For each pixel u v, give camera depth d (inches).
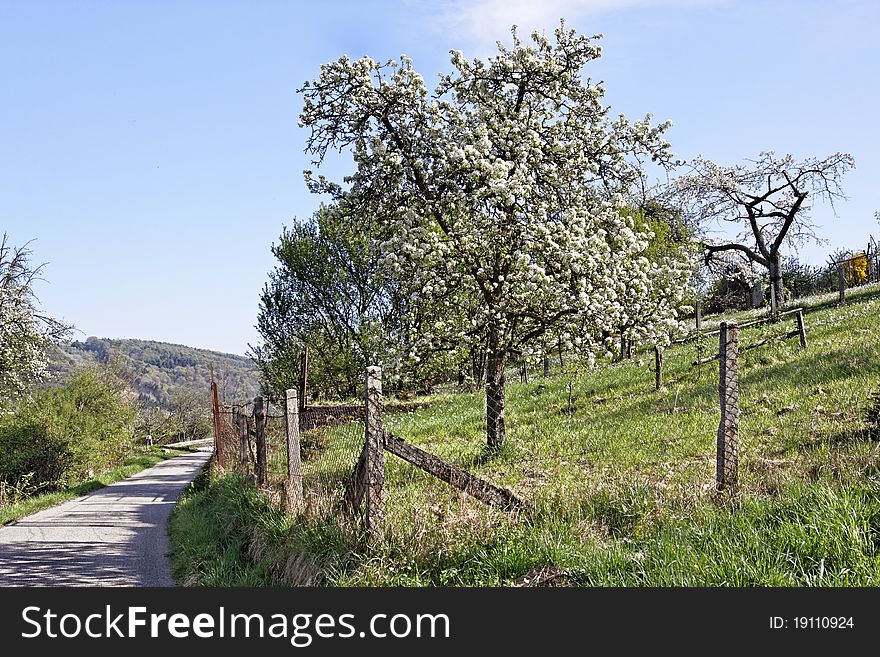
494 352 631.8
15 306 1403.8
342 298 1430.9
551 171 616.7
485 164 561.0
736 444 352.2
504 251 599.5
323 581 311.1
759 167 1823.3
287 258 1483.8
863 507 271.4
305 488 466.6
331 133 623.8
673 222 1337.4
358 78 597.9
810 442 466.3
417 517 325.7
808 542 255.4
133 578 430.9
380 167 609.0
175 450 3021.7
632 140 643.5
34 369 1428.4
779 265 1729.8
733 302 2068.2
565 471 510.0
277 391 1520.7
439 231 634.8
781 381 692.1
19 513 855.1
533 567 282.7
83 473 1579.7
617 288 604.1
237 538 468.4
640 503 333.7
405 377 652.1
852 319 976.3
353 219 666.8
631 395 832.9
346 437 748.0
